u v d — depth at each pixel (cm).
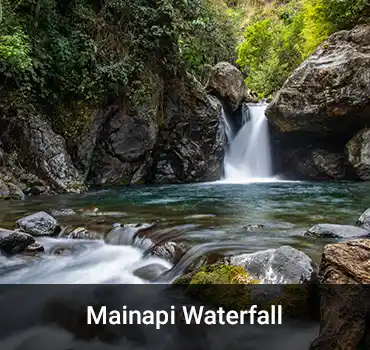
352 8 1412
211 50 1912
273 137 1631
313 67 1346
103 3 1317
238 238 533
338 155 1466
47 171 1080
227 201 934
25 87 1055
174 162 1511
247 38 2375
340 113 1307
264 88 2264
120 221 664
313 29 1611
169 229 599
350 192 1086
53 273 487
